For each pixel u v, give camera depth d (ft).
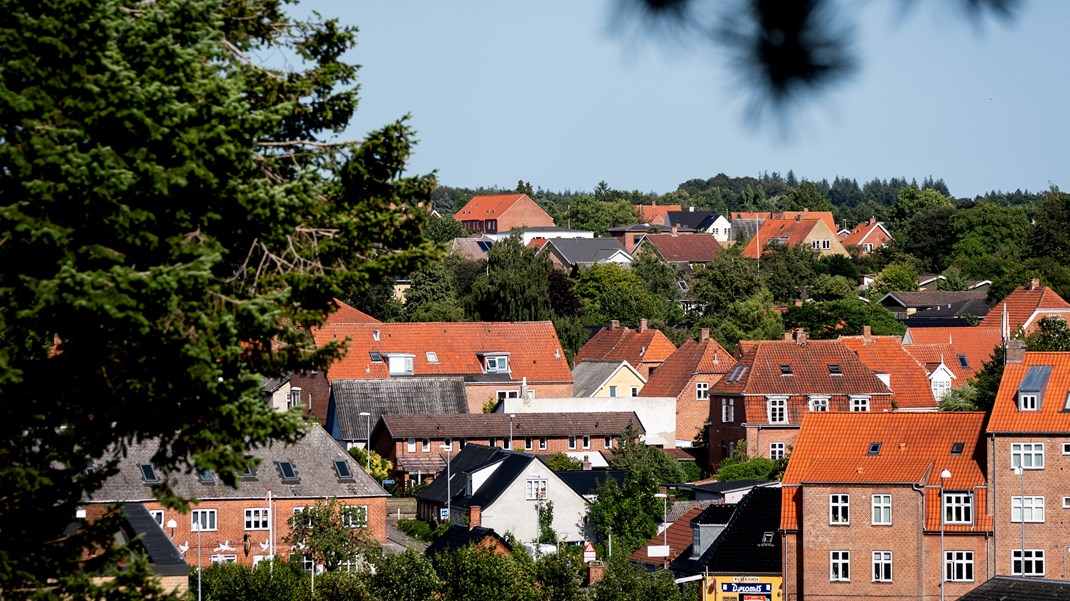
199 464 211.61
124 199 203.62
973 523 548.72
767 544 560.20
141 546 256.73
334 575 491.72
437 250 235.61
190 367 205.36
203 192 209.46
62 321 203.82
